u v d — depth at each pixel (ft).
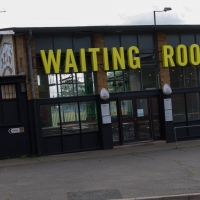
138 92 58.70
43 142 53.16
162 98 59.57
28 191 30.76
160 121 60.29
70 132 54.85
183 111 61.93
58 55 52.49
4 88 51.75
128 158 46.96
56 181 34.63
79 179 35.14
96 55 54.90
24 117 52.13
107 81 56.75
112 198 27.61
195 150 50.85
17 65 55.21
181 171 36.70
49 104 53.72
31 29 50.29
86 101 55.72
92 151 55.01
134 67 56.54
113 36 57.36
